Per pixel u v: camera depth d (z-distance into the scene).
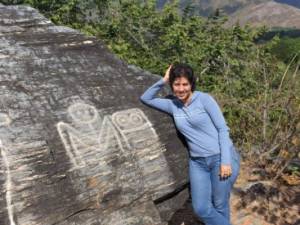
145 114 2.58
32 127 2.21
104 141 2.36
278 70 4.46
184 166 2.61
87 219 2.19
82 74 2.59
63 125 2.30
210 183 2.49
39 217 2.05
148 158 2.48
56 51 2.63
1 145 2.07
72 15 5.33
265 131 3.99
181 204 2.64
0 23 2.63
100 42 2.84
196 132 2.41
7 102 2.25
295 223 3.03
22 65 2.46
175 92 2.38
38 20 2.77
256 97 4.54
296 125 3.81
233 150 2.46
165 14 5.36
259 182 3.42
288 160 3.73
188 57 4.89
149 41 5.40
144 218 2.37
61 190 2.14
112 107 2.52
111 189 2.30
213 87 4.74
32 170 2.09
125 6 5.42
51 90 2.41
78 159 2.24
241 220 3.04
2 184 2.00
